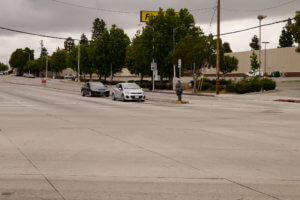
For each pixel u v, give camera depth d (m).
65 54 114.31
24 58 166.50
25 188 5.38
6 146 8.88
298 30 43.66
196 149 8.62
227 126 13.19
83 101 28.30
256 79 44.66
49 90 47.44
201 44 46.75
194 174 6.25
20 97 32.59
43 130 11.77
